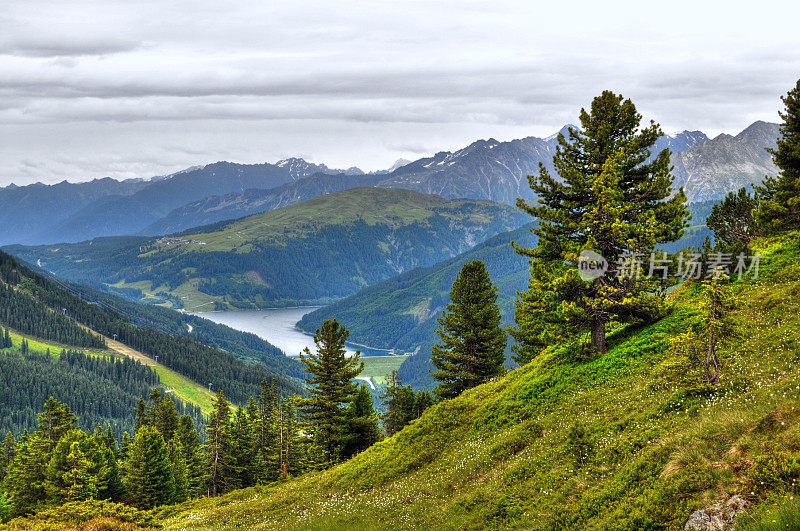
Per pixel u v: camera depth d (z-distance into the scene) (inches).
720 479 613.9
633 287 1321.4
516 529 765.3
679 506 615.2
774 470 569.3
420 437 1387.8
